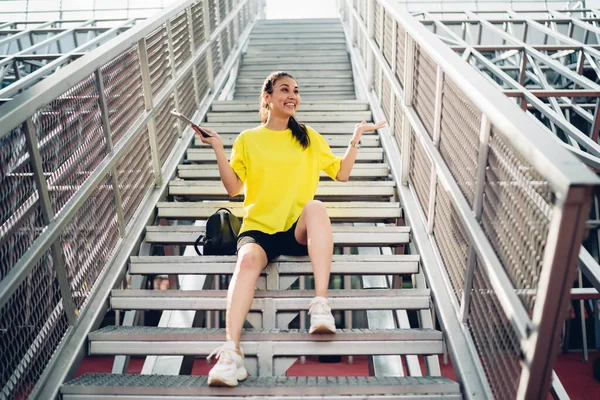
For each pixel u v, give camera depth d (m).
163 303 2.32
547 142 1.23
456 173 2.09
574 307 8.82
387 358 2.35
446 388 1.81
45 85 1.82
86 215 2.24
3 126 1.49
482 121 1.72
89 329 2.10
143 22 3.09
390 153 3.61
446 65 1.97
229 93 6.48
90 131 2.29
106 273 2.39
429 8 9.40
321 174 3.63
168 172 3.46
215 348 2.04
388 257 2.51
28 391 1.76
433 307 2.29
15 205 1.69
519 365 1.44
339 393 1.80
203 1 5.04
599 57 4.97
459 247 2.08
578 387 7.41
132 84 2.88
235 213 3.08
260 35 8.67
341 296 2.27
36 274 1.83
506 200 1.53
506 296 1.44
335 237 2.76
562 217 1.12
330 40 8.25
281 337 2.04
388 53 3.86
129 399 1.80
